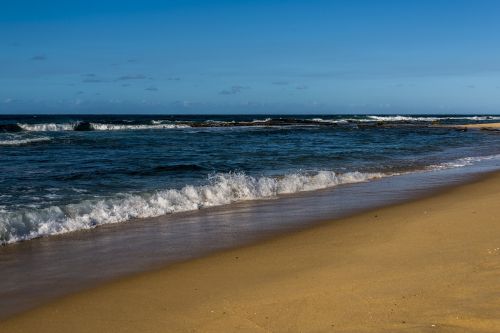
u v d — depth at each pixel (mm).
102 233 8156
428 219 8180
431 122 86750
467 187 13086
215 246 7223
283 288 5023
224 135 40875
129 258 6625
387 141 34625
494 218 7848
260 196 12109
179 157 20734
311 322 4082
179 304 4734
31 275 5887
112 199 10570
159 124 61875
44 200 10531
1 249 7121
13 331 4262
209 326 4141
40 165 16984
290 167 17734
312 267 5785
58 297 5102
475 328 3730
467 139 38375
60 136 35969
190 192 11453
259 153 23281
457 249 6086
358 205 10711
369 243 6824
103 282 5578
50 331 4230
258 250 6891
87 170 15734
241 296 4859
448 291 4555
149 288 5293
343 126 65562
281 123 73500
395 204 10695
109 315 4543
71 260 6543
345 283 5039
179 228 8547
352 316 4141
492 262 5391
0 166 16531
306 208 10445
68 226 8484
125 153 22500
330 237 7477
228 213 9953
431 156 23156
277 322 4129
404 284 4859
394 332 3758
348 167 18078
